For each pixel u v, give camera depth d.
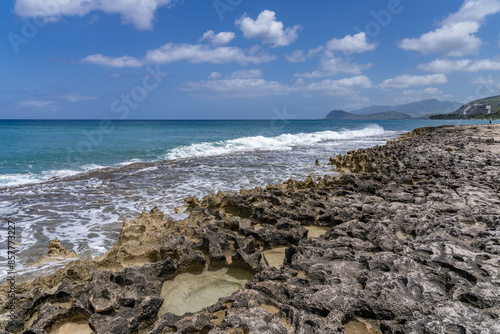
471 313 4.02
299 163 21.50
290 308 4.28
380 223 7.31
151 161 21.73
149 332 4.18
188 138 40.75
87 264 5.91
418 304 4.25
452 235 6.76
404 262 5.40
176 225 8.38
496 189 10.49
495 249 5.82
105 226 9.20
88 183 14.60
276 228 8.12
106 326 4.23
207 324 4.12
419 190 10.68
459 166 14.72
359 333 4.11
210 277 6.27
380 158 20.00
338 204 9.56
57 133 42.59
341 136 51.41
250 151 29.02
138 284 5.29
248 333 3.84
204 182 15.11
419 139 34.25
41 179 15.38
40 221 9.55
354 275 5.28
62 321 4.62
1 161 19.91
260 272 5.58
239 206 9.82
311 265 5.61
